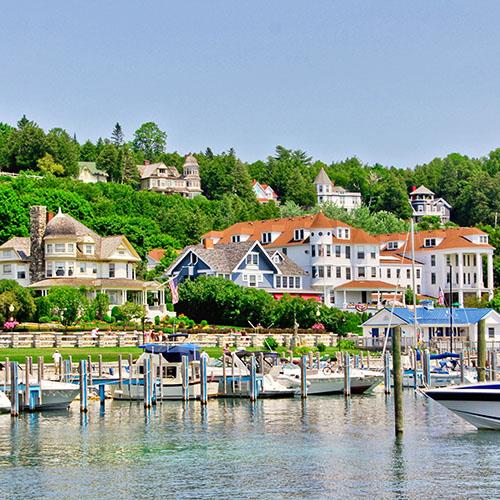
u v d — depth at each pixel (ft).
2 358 438.81
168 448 294.87
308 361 475.72
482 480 251.19
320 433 320.29
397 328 309.42
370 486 246.06
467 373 467.93
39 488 246.06
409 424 337.52
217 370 432.25
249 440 307.58
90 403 401.08
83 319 565.53
